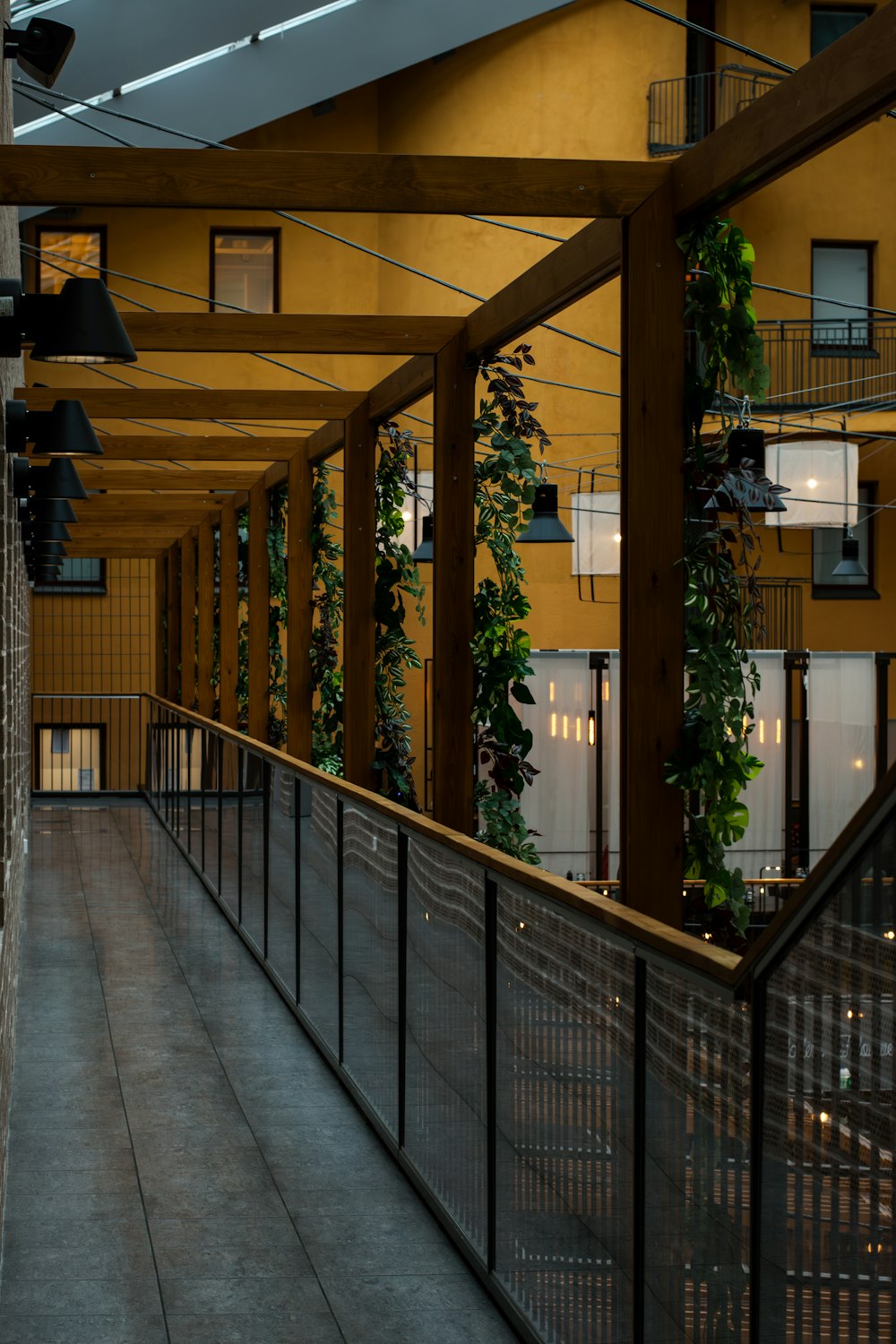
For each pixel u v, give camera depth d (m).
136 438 9.91
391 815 4.54
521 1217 3.33
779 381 17.80
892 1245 1.81
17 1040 6.00
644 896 4.20
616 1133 2.78
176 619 16.62
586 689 12.81
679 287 4.25
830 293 18.11
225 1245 3.88
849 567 15.84
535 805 12.73
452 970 3.90
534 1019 3.23
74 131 11.77
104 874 10.78
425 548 8.65
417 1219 4.08
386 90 17.75
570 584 17.52
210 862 9.84
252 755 7.83
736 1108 2.28
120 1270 3.72
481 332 6.11
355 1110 5.08
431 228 17.25
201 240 17.45
